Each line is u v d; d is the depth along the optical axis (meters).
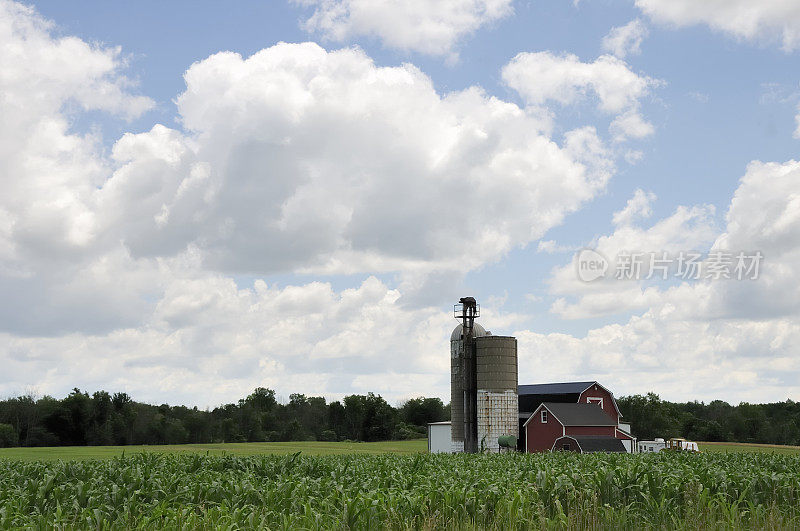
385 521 19.52
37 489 23.23
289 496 22.11
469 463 35.25
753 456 39.91
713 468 27.03
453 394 74.88
